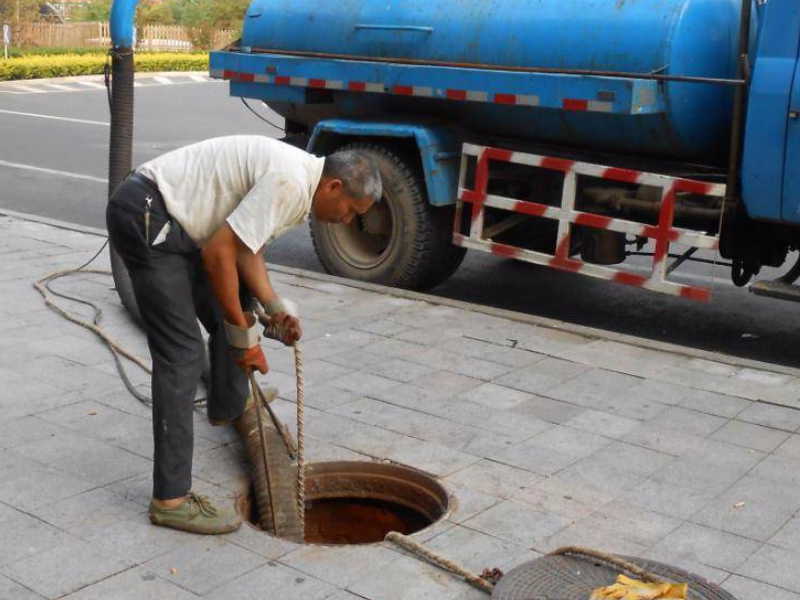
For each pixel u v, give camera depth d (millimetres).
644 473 4527
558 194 7328
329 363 5840
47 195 11797
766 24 6090
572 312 7742
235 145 3742
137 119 18969
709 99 6605
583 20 6691
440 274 7832
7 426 4820
